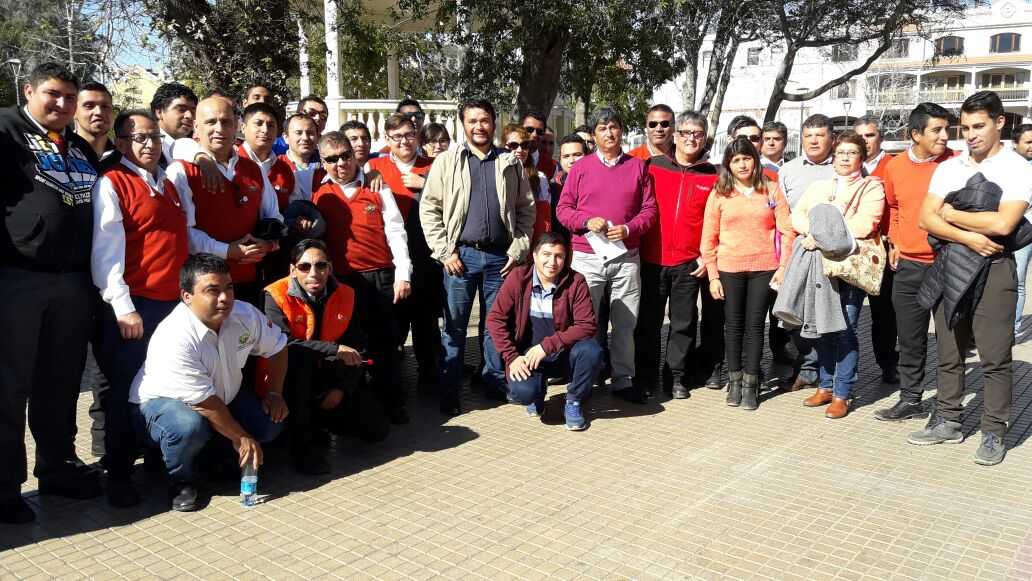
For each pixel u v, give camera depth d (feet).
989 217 13.69
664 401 18.39
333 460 14.65
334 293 14.70
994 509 12.38
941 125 16.28
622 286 17.93
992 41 156.35
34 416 12.52
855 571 10.48
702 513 12.25
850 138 16.92
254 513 12.34
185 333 12.09
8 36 49.90
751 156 17.29
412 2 42.01
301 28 36.65
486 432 16.15
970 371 20.79
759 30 71.00
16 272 11.55
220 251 13.99
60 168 11.72
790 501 12.69
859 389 19.35
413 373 20.84
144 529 11.77
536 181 18.51
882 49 67.36
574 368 15.98
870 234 16.53
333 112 37.47
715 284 17.76
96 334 13.96
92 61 40.40
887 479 13.58
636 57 44.14
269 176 16.39
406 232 17.88
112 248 12.27
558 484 13.42
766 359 22.30
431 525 11.87
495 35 42.11
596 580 10.26
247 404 13.24
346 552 11.03
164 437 11.99
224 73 34.14
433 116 39.29
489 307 17.56
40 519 12.09
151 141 12.78
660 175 18.34
